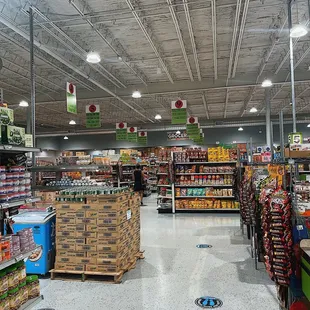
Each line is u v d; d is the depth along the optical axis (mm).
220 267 4660
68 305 3473
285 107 16484
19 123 19250
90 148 22797
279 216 2748
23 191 3033
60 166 5605
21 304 2516
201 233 7031
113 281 4152
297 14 6215
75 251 4297
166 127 20656
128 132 18000
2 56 8320
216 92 13070
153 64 9594
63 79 10711
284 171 3174
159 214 9961
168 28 7102
